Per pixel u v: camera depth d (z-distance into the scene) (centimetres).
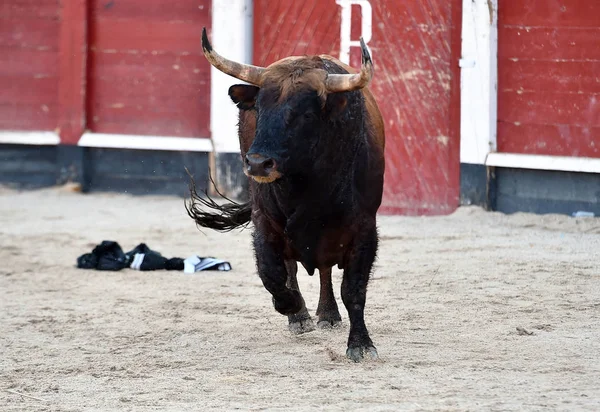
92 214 3897
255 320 2306
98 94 4425
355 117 1861
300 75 1792
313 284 2705
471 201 3812
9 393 1745
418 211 3903
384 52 3909
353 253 1916
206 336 2156
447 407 1546
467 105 3778
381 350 1972
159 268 2959
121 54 4384
